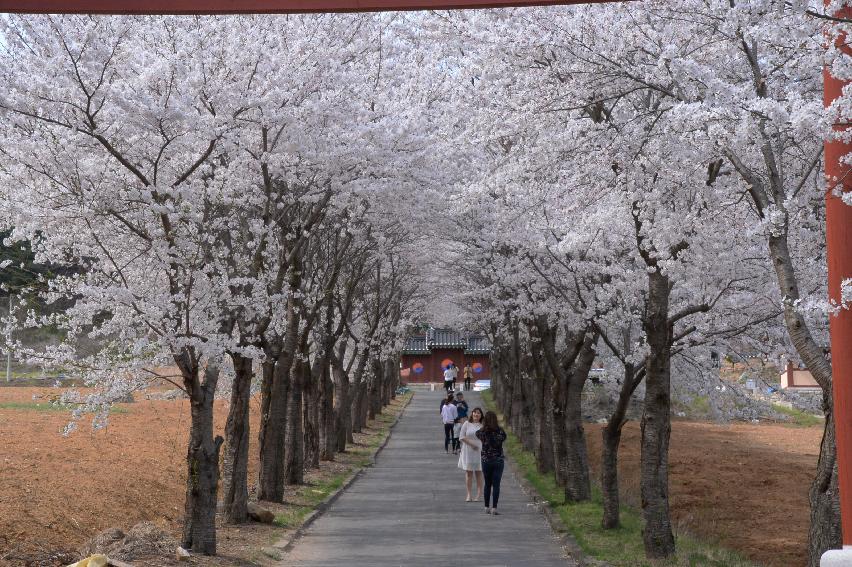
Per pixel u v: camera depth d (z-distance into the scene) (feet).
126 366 40.45
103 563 35.63
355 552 47.83
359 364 123.85
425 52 62.95
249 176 48.21
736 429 138.51
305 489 74.64
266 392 65.82
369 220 67.92
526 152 47.37
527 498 72.54
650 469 44.78
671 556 44.09
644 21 39.58
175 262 38.96
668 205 42.60
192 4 32.19
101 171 39.09
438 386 290.56
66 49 35.12
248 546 47.03
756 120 29.53
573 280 58.13
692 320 51.44
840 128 26.30
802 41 28.48
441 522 59.41
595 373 76.28
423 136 56.34
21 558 40.75
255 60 44.01
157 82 40.86
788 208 28.25
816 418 151.64
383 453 116.26
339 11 32.40
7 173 39.45
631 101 45.85
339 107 52.01
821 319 42.14
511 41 42.55
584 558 44.29
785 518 68.85
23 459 68.85
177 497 65.51
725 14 31.19
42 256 44.88
